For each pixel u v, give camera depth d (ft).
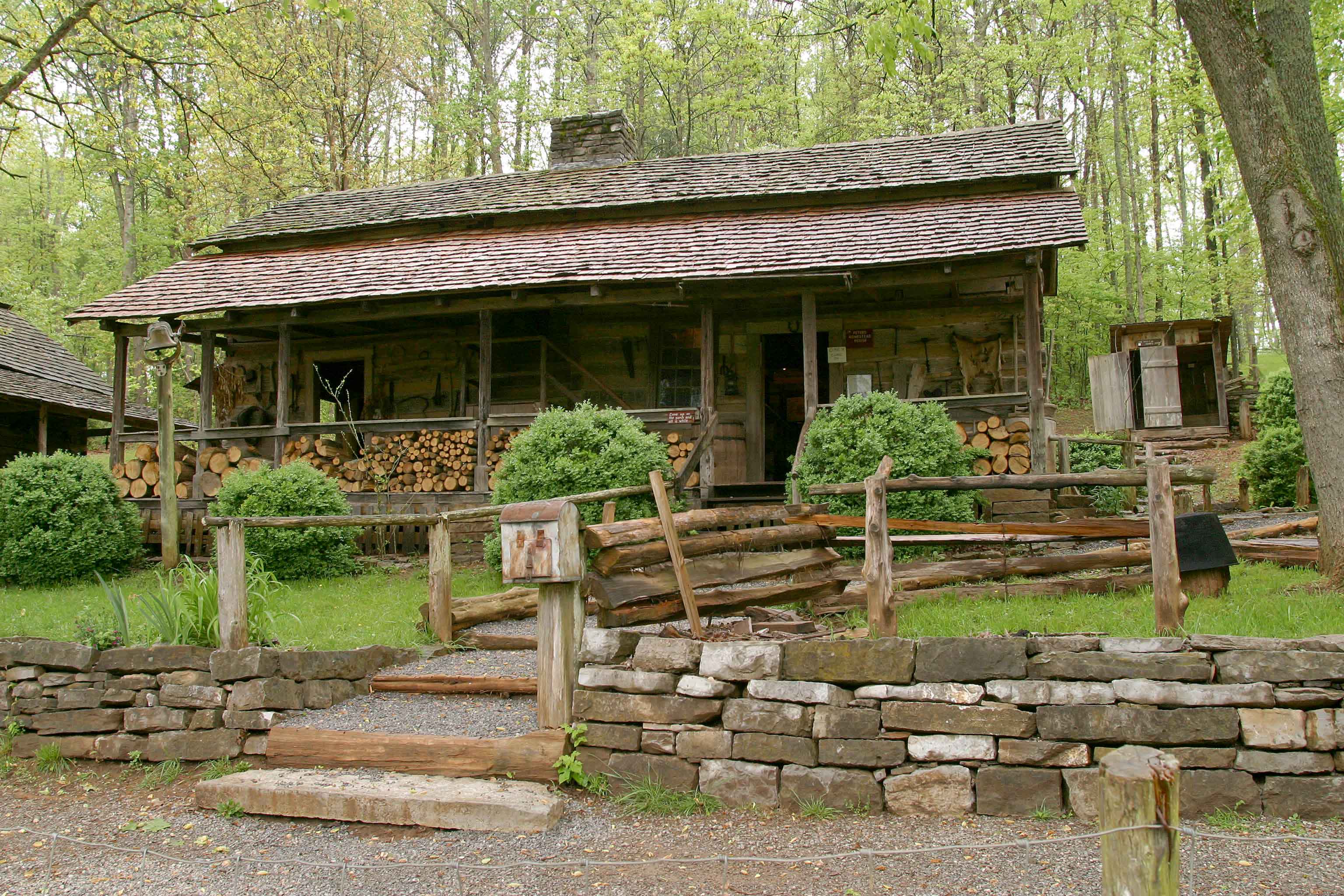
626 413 35.88
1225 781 13.70
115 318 43.88
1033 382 35.47
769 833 14.19
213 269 48.98
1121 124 99.14
